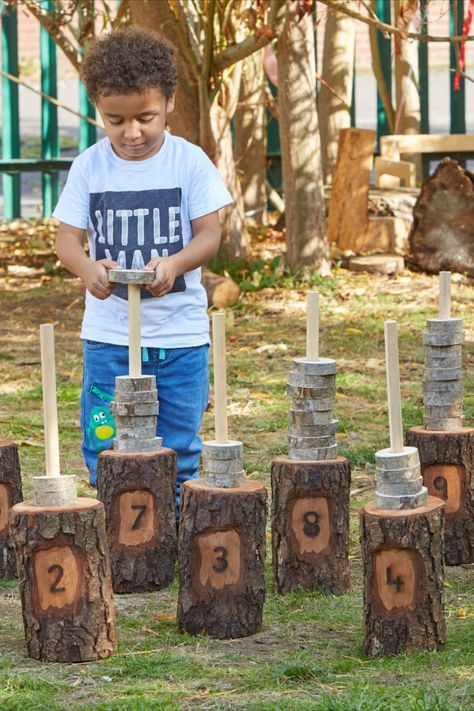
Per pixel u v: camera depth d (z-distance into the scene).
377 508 3.30
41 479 3.33
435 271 9.98
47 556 3.27
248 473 5.21
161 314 4.19
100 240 4.18
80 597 3.28
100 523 3.31
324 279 9.70
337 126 12.09
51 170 13.62
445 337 4.18
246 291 9.53
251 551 3.44
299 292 9.45
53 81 13.43
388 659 3.23
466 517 4.15
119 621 3.61
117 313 4.20
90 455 4.31
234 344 8.00
